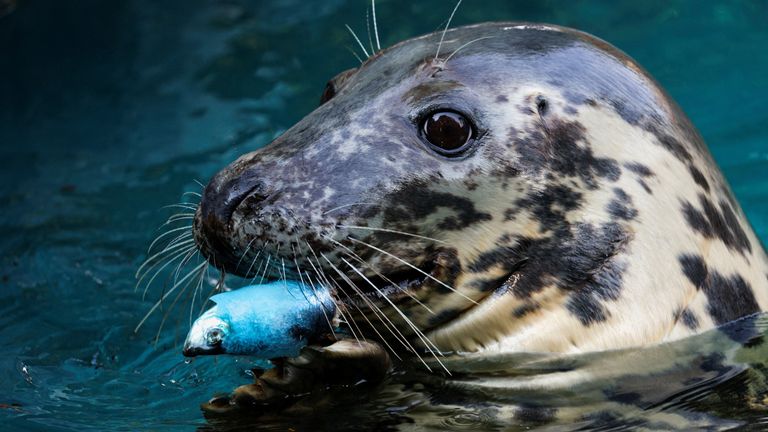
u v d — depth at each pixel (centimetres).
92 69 1848
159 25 1973
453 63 900
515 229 866
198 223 860
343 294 877
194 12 2009
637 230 879
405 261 864
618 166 888
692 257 895
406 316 890
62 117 1716
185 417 911
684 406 821
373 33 1878
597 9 1947
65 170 1560
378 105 884
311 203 845
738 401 824
